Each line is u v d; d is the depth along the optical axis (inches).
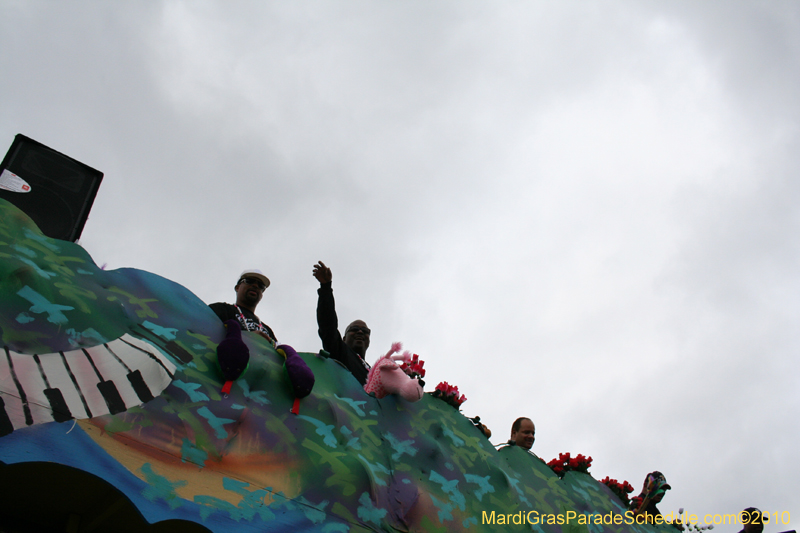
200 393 182.9
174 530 171.3
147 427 163.0
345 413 217.8
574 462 302.7
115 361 170.4
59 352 161.9
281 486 178.7
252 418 188.2
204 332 203.0
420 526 207.5
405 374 243.3
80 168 219.3
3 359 150.2
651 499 322.7
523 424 312.3
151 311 194.1
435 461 232.8
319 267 264.2
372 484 195.8
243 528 159.9
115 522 166.7
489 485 244.2
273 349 219.6
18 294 165.5
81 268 187.5
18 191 201.6
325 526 176.9
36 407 146.8
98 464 146.9
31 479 151.1
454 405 263.0
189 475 162.1
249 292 251.8
